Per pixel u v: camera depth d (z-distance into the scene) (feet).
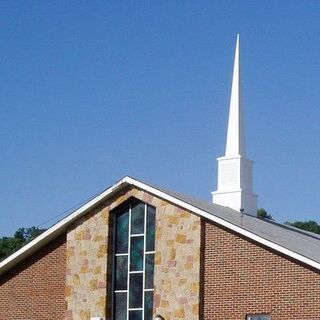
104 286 145.79
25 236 339.36
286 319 130.00
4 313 154.10
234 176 161.58
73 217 148.77
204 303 136.67
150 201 143.64
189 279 138.10
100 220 147.95
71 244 149.79
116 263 146.92
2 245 322.96
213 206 149.79
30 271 153.48
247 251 134.72
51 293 151.02
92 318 145.89
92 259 147.64
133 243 146.00
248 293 133.59
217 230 137.69
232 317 134.21
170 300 139.33
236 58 169.68
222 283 135.85
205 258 137.80
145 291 143.33
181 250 139.64
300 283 129.80
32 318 151.84
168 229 141.38
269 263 132.67
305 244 141.28
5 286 154.92
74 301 148.05
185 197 146.10
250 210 161.99
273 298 131.54
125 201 146.51
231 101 166.30
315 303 128.06
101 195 146.92
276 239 136.05
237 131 163.84
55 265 151.43
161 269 140.97
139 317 143.02
